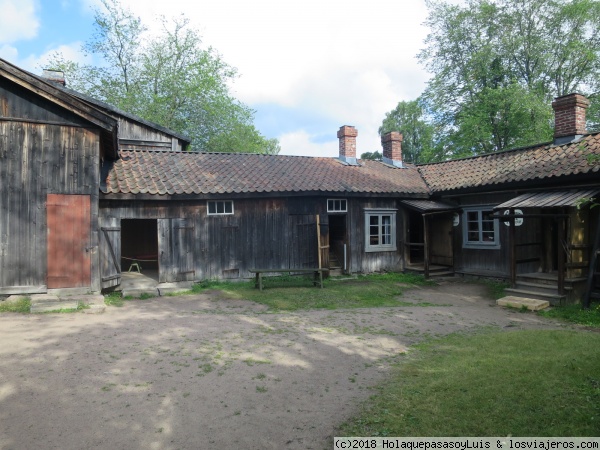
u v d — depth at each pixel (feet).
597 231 30.22
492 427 12.30
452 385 15.46
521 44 89.25
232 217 42.34
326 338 22.98
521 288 35.14
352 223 48.80
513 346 20.18
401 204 50.98
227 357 19.48
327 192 45.03
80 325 24.80
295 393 15.53
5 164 30.30
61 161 31.58
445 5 97.45
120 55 106.01
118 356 19.31
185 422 13.25
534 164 39.83
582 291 33.19
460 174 50.44
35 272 30.83
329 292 37.35
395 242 51.65
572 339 21.16
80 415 13.61
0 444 11.84
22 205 30.63
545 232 38.81
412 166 62.59
